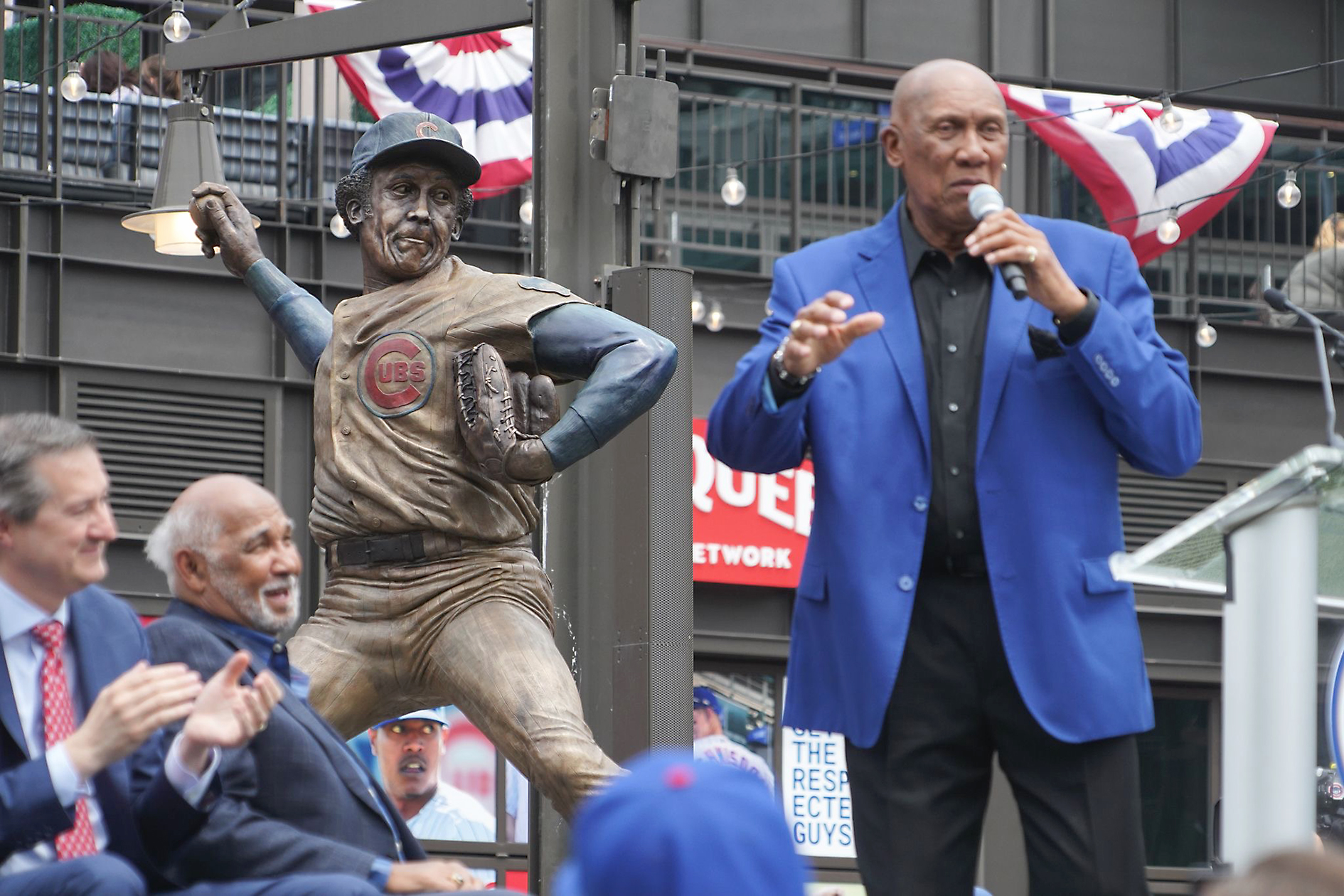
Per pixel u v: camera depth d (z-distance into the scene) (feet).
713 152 75.10
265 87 68.80
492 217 71.87
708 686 70.64
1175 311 79.56
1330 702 17.54
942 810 19.72
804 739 71.05
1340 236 78.54
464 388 21.39
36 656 18.62
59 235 65.57
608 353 21.40
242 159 68.03
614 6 26.84
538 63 26.86
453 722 65.16
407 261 22.12
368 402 21.85
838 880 70.28
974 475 19.58
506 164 63.16
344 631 21.67
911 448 19.62
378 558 21.70
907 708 19.69
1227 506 15.61
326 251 68.03
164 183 47.14
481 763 65.26
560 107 26.66
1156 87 80.79
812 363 18.71
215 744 17.67
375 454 21.72
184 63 29.55
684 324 25.30
